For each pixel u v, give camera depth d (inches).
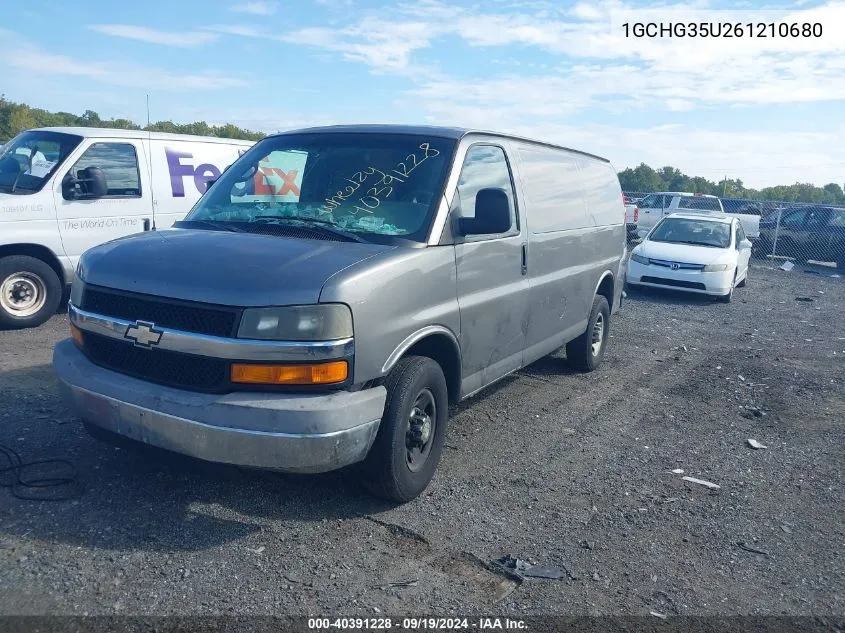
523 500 188.4
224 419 144.9
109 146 352.5
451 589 145.6
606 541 170.1
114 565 143.4
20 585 134.8
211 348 147.3
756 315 523.8
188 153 386.0
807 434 259.1
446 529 169.0
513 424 247.4
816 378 340.8
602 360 338.6
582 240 275.7
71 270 339.6
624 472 212.8
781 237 919.7
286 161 205.5
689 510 190.1
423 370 172.1
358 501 177.2
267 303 146.5
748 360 372.2
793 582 157.8
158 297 154.2
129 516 161.6
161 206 369.1
